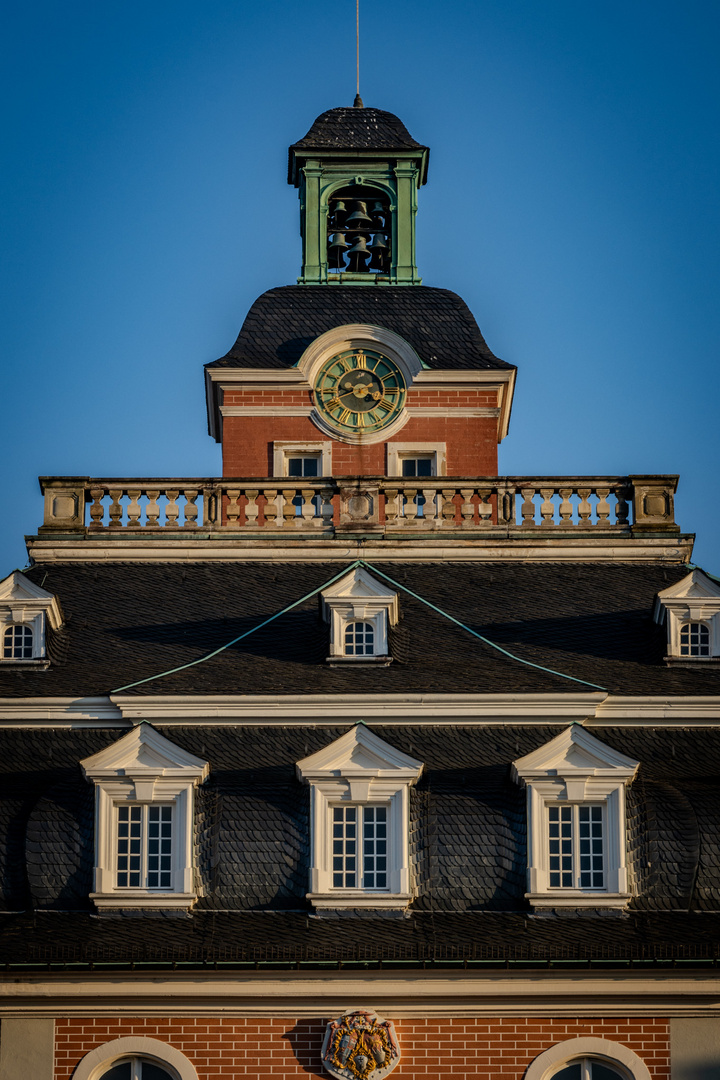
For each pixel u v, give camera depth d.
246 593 61.59
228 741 55.16
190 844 53.03
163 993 50.22
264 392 69.94
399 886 52.47
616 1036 50.53
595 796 53.38
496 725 55.53
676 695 55.91
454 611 60.53
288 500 64.31
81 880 52.75
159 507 64.31
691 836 53.09
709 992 50.34
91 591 61.78
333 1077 50.19
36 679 57.38
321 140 75.00
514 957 50.25
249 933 51.28
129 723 55.78
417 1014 50.66
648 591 61.78
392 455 69.62
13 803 53.97
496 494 64.31
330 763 53.53
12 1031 50.38
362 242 75.00
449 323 71.56
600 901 52.47
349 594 58.16
